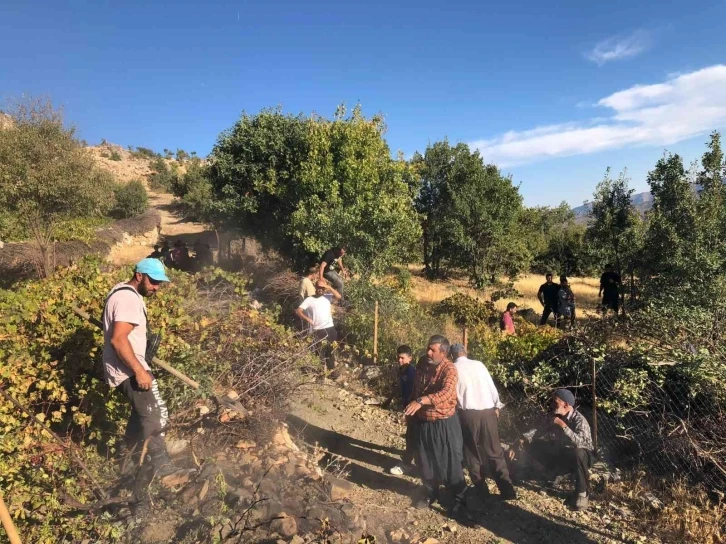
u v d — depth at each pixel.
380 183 13.66
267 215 15.52
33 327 4.37
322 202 12.73
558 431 4.79
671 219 11.19
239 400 4.43
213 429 4.25
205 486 3.39
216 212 16.42
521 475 5.04
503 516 4.31
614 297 12.38
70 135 12.91
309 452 5.19
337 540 3.14
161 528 3.17
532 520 4.25
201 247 21.64
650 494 4.50
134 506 3.33
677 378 5.07
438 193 24.53
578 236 29.88
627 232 12.53
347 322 9.05
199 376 4.29
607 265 12.65
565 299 12.36
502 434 5.88
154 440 3.63
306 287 8.71
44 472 3.38
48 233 12.97
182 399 4.27
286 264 13.69
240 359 4.85
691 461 4.63
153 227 33.41
